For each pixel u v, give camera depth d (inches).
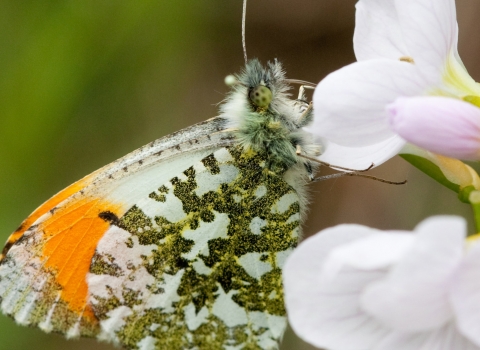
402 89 6.8
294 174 7.4
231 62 9.4
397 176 9.0
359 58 7.0
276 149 7.4
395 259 6.3
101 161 8.9
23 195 8.7
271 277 7.4
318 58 9.5
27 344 8.7
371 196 9.0
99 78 8.8
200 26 9.2
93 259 7.3
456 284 6.3
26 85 8.7
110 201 7.3
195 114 9.2
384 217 9.0
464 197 7.0
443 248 6.2
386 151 7.0
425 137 6.7
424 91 6.8
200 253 7.4
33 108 8.7
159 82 9.1
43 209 7.3
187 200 7.4
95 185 7.3
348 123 6.8
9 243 7.3
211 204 7.4
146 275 7.4
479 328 6.3
